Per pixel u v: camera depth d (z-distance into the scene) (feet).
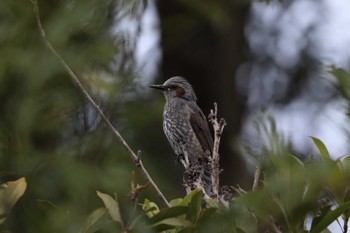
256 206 18.34
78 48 41.81
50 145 42.70
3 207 19.53
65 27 41.06
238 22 55.52
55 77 41.93
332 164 18.43
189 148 41.75
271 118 17.28
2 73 41.47
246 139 17.56
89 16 41.81
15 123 41.45
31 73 40.93
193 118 41.96
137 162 22.34
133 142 44.83
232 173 53.21
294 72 51.67
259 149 17.49
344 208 18.08
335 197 18.97
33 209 36.40
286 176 17.93
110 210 19.71
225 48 56.80
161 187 41.65
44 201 20.03
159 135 47.42
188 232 18.92
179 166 47.80
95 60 41.68
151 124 47.14
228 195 21.63
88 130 41.93
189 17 51.85
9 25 43.42
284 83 52.31
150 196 40.91
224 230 18.75
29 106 40.96
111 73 42.09
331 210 18.44
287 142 17.54
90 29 42.04
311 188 18.07
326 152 19.57
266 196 18.20
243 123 55.88
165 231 20.65
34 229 21.61
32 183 39.50
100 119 41.73
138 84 43.09
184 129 41.96
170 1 55.57
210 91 57.57
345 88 18.31
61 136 42.80
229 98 56.90
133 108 44.57
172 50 57.67
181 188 47.29
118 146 42.50
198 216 19.08
